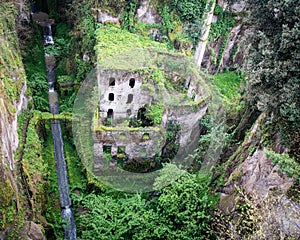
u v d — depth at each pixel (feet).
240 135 63.67
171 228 53.88
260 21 51.72
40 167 62.90
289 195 45.60
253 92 53.36
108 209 60.70
